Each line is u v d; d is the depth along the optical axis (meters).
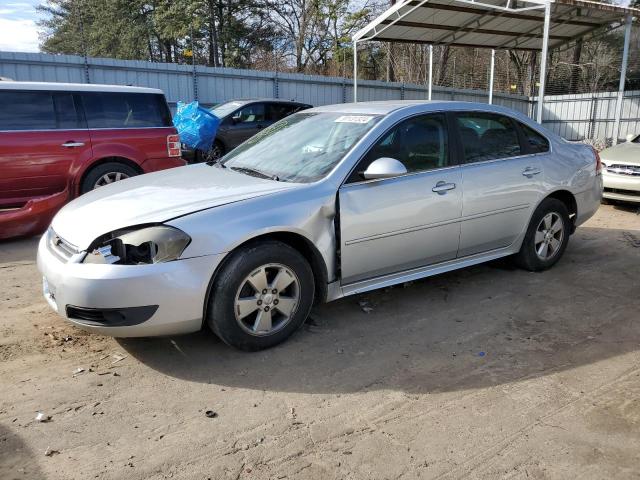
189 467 2.48
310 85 18.89
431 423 2.83
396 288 4.79
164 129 7.96
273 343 3.59
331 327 3.97
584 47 29.77
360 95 20.03
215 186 3.78
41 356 3.48
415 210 4.07
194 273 3.19
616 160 8.25
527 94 26.66
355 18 30.73
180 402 3.00
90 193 4.09
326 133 4.27
